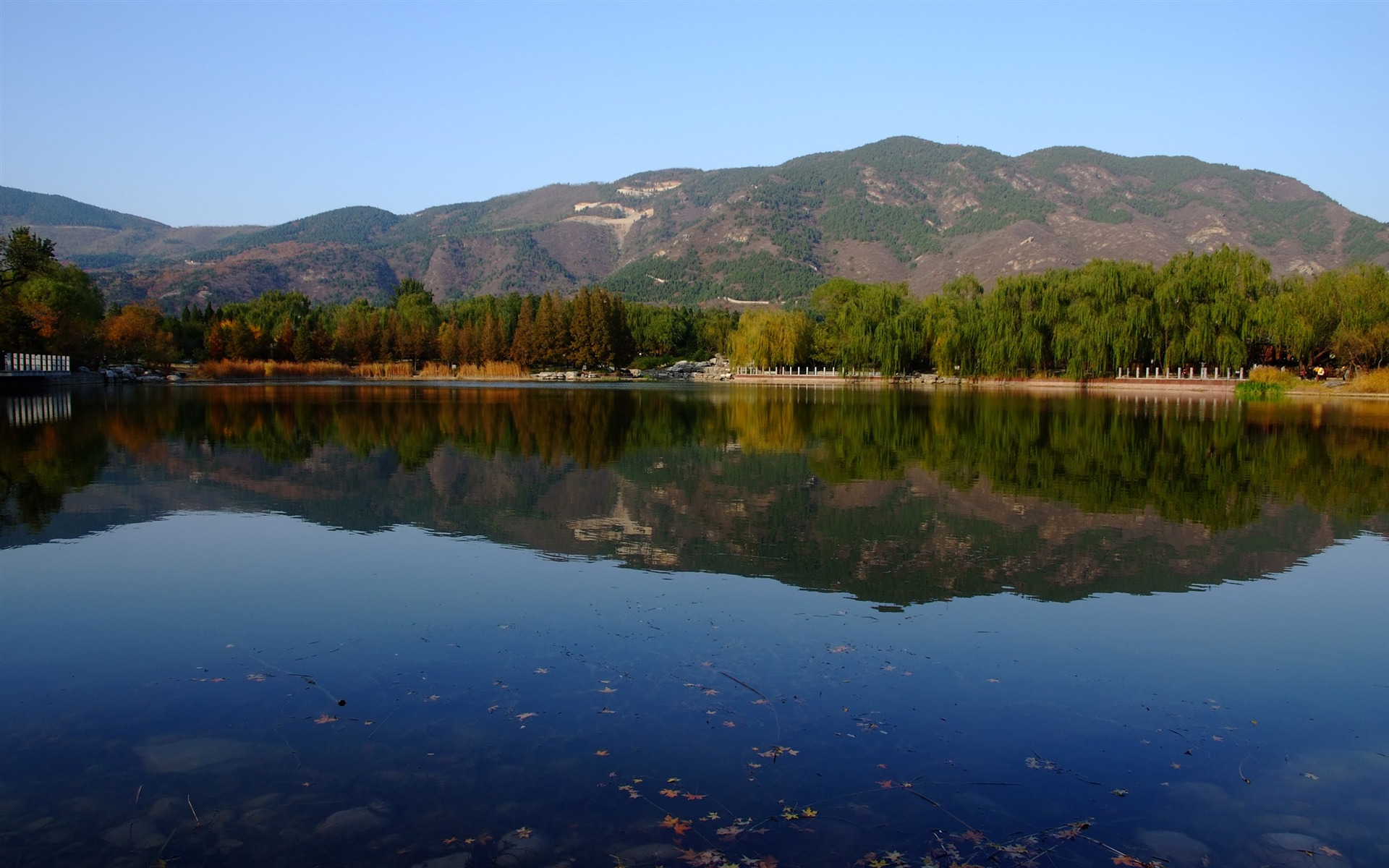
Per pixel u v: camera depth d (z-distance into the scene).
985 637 10.19
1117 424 38.53
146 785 6.75
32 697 8.35
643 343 150.12
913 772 7.04
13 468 22.64
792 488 20.28
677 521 16.48
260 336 107.56
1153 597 11.90
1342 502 18.97
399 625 10.37
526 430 33.75
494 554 13.82
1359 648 9.99
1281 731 7.94
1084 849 6.02
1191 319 69.62
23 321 65.50
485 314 139.38
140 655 9.43
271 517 16.61
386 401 54.47
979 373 85.31
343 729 7.68
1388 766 7.32
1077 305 73.50
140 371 99.06
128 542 14.54
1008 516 17.22
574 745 7.41
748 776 6.93
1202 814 6.52
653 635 10.06
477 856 5.85
